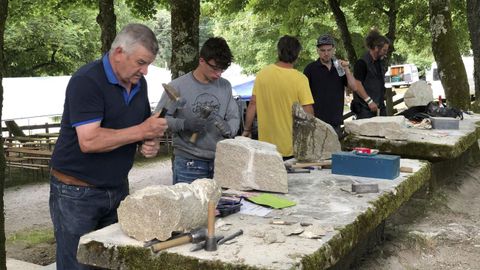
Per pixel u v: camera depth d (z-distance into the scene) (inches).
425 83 287.7
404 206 214.1
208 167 157.8
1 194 142.3
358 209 123.2
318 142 178.9
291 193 137.7
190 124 146.3
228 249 96.8
